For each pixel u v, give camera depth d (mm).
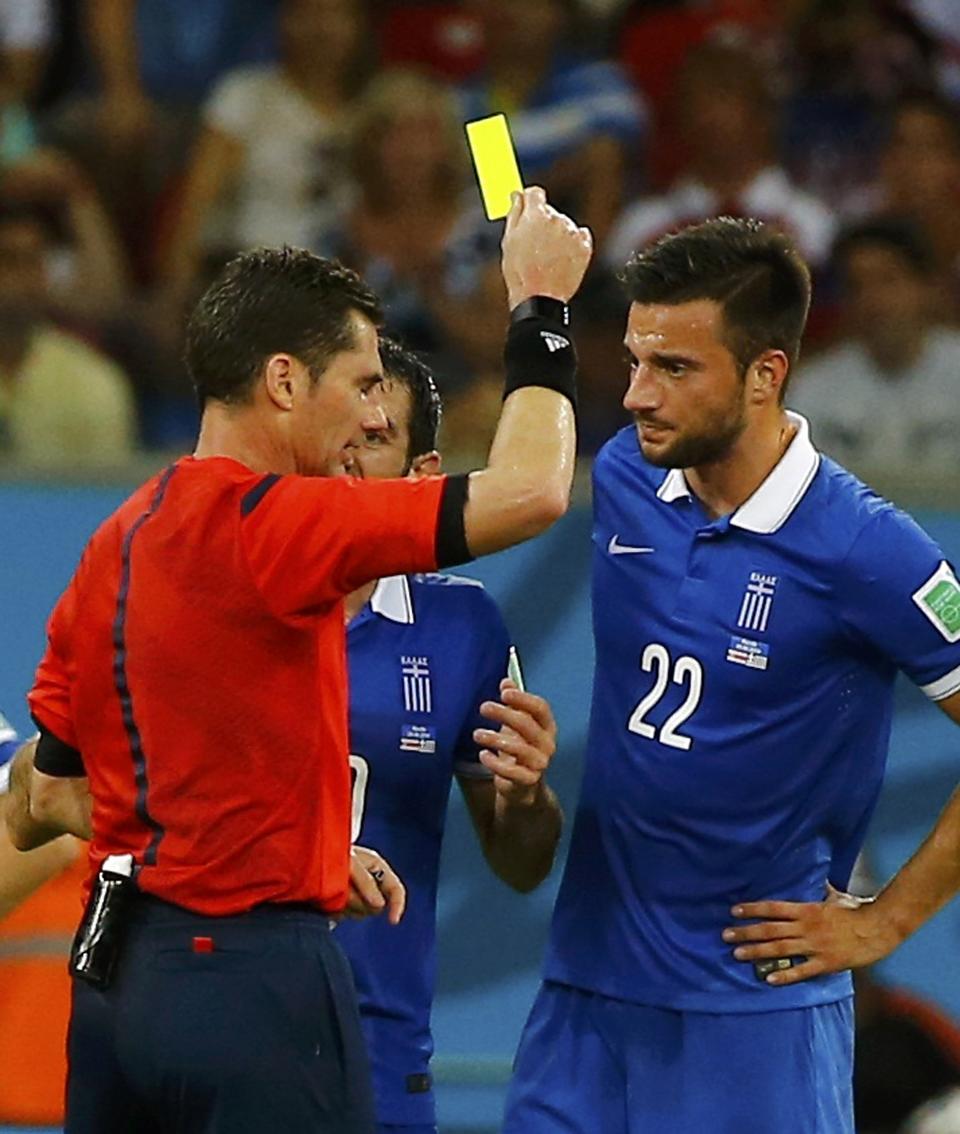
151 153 28719
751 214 27781
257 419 11688
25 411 24625
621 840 13781
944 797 20922
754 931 13531
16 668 21125
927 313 25531
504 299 25938
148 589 11469
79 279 26766
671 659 13523
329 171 28203
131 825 11711
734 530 13406
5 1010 17719
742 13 30234
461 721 14242
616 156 28641
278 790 11492
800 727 13398
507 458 11336
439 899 20672
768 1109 13570
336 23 28547
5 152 28109
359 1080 11734
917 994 20656
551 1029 14195
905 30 30047
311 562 11148
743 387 13172
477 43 29562
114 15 29562
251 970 11469
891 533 13219
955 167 28578
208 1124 11562
